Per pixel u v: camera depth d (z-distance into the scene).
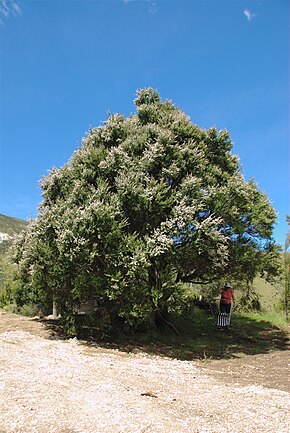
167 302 12.90
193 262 14.32
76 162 14.73
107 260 12.28
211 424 4.72
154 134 14.52
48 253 12.83
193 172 14.16
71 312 13.39
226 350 13.20
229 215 13.92
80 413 4.91
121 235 12.31
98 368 7.92
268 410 5.41
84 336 13.34
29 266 14.82
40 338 12.15
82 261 12.20
